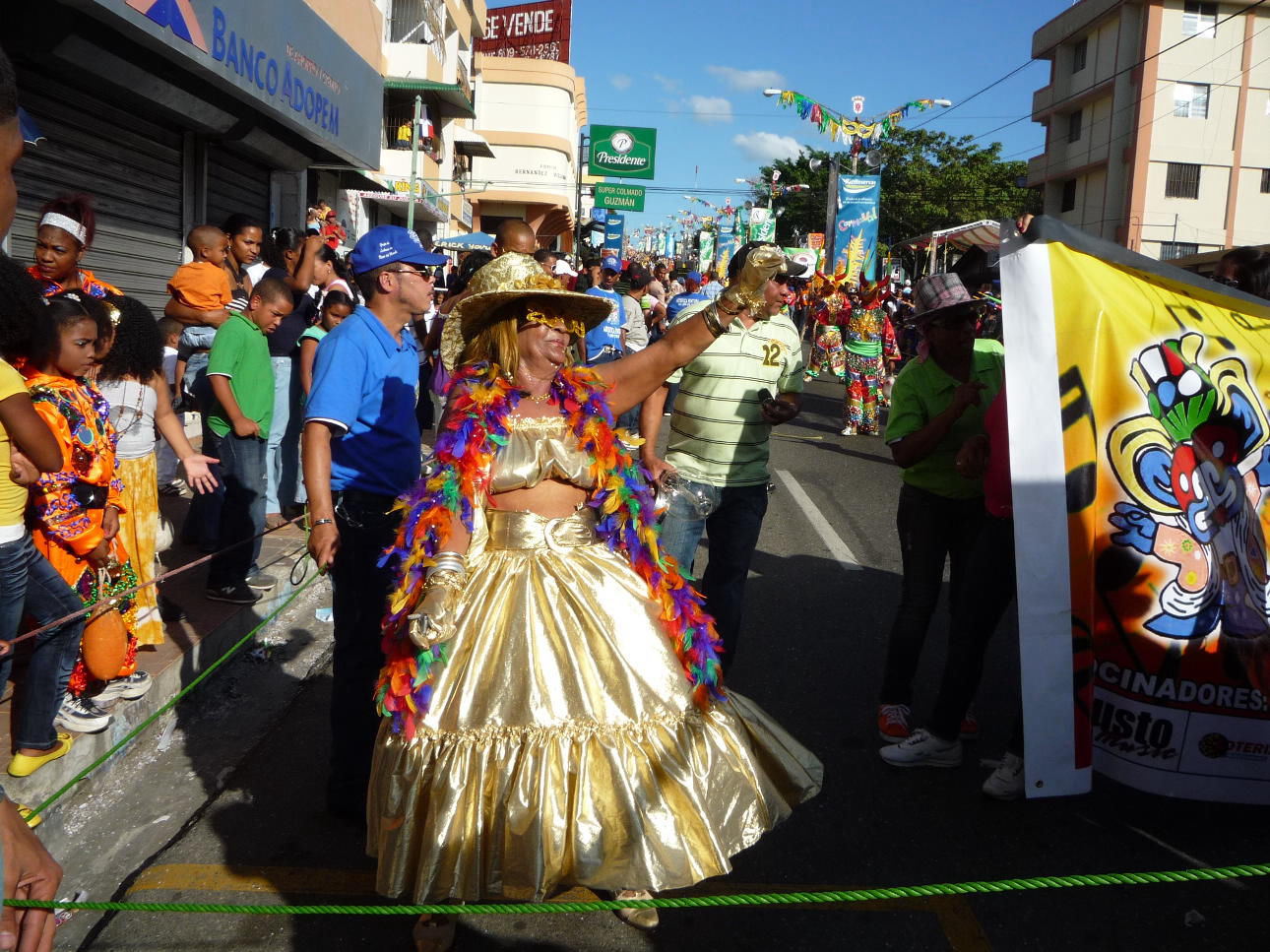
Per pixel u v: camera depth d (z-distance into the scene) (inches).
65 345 148.2
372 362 139.2
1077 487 132.6
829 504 359.9
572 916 125.3
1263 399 139.7
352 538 139.0
